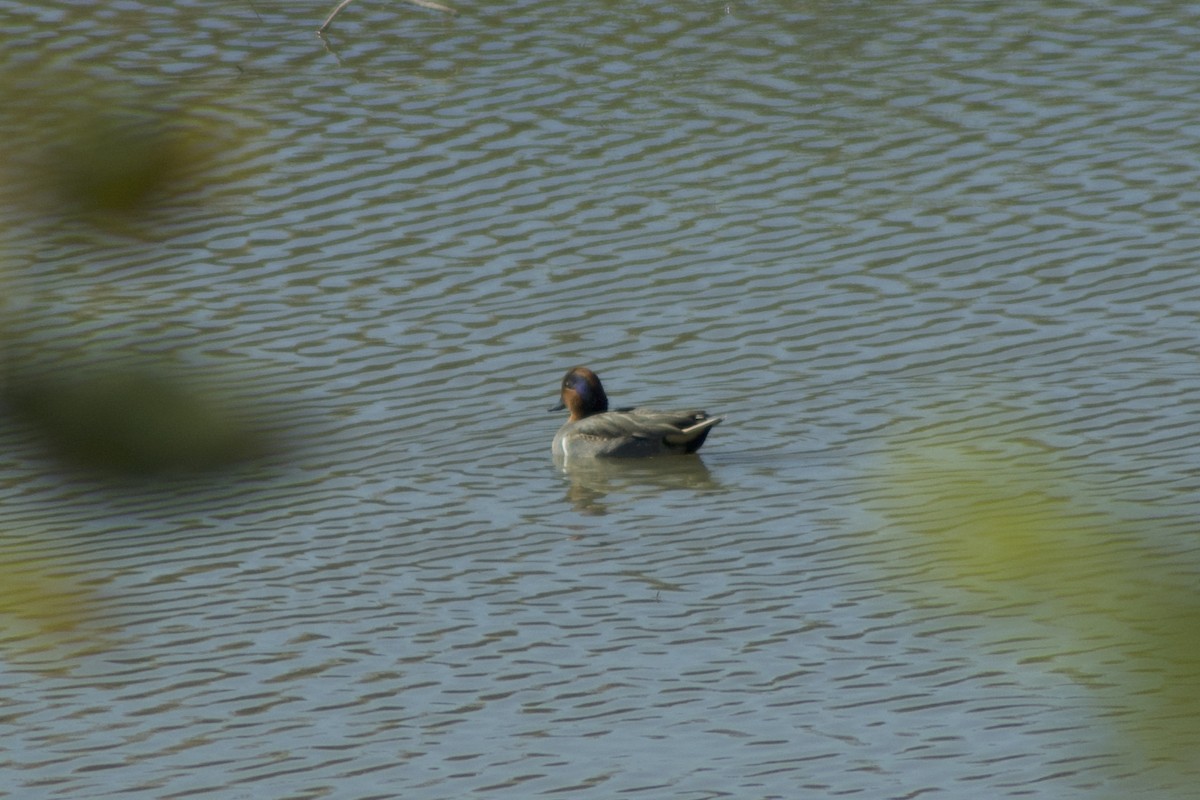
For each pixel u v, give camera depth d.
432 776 13.03
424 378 21.89
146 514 17.75
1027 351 22.03
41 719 14.13
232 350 22.31
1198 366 21.28
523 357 22.52
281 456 4.30
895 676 14.36
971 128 29.58
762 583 16.42
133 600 16.19
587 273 24.92
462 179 27.88
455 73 32.06
